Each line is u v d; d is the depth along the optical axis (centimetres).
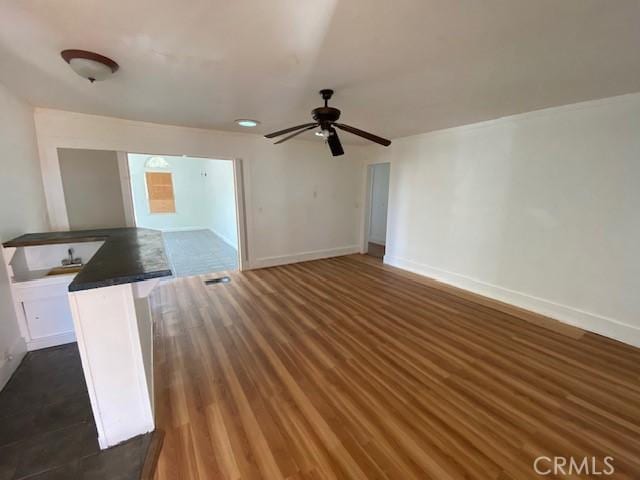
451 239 409
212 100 270
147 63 190
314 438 162
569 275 296
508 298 349
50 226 321
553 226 303
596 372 221
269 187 479
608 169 262
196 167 901
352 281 428
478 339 267
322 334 276
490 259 364
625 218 257
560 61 186
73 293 138
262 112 312
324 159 529
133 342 154
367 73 205
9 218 241
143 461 148
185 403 188
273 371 221
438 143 412
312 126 248
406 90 241
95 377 149
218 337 271
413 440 161
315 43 165
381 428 169
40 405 187
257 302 351
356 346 255
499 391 200
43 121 305
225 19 140
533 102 274
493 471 144
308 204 525
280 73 206
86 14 136
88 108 300
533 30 150
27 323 242
